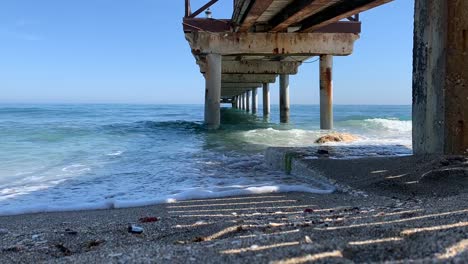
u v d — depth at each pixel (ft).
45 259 9.44
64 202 17.63
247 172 23.94
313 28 45.83
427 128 19.62
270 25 47.62
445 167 16.84
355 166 20.08
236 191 17.93
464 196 13.17
